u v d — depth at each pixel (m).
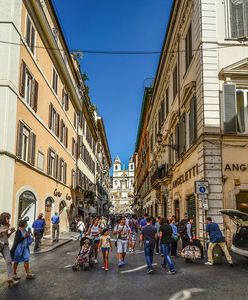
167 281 9.27
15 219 18.05
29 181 20.59
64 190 31.66
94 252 12.67
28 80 20.94
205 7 17.73
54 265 12.34
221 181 16.19
